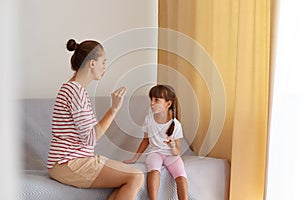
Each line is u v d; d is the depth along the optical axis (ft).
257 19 7.61
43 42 9.53
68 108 6.64
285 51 7.16
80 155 6.66
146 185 7.02
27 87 9.34
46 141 8.07
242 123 7.81
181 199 7.20
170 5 9.39
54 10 9.61
